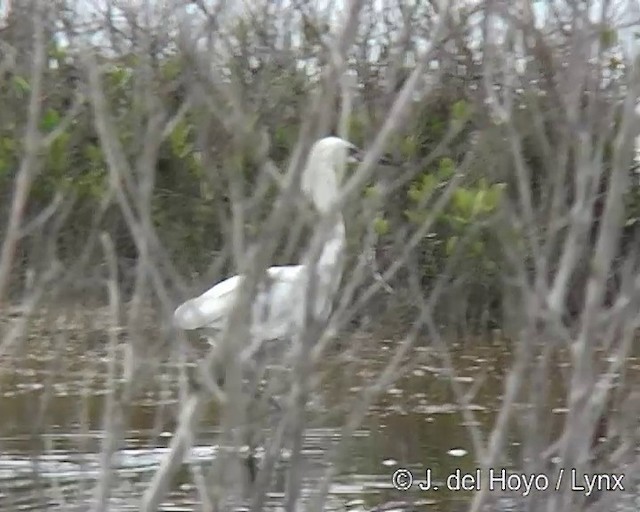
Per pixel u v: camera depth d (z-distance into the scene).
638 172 14.49
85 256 10.75
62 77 13.95
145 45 9.82
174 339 9.80
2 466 17.80
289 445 12.80
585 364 9.39
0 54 12.98
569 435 9.57
